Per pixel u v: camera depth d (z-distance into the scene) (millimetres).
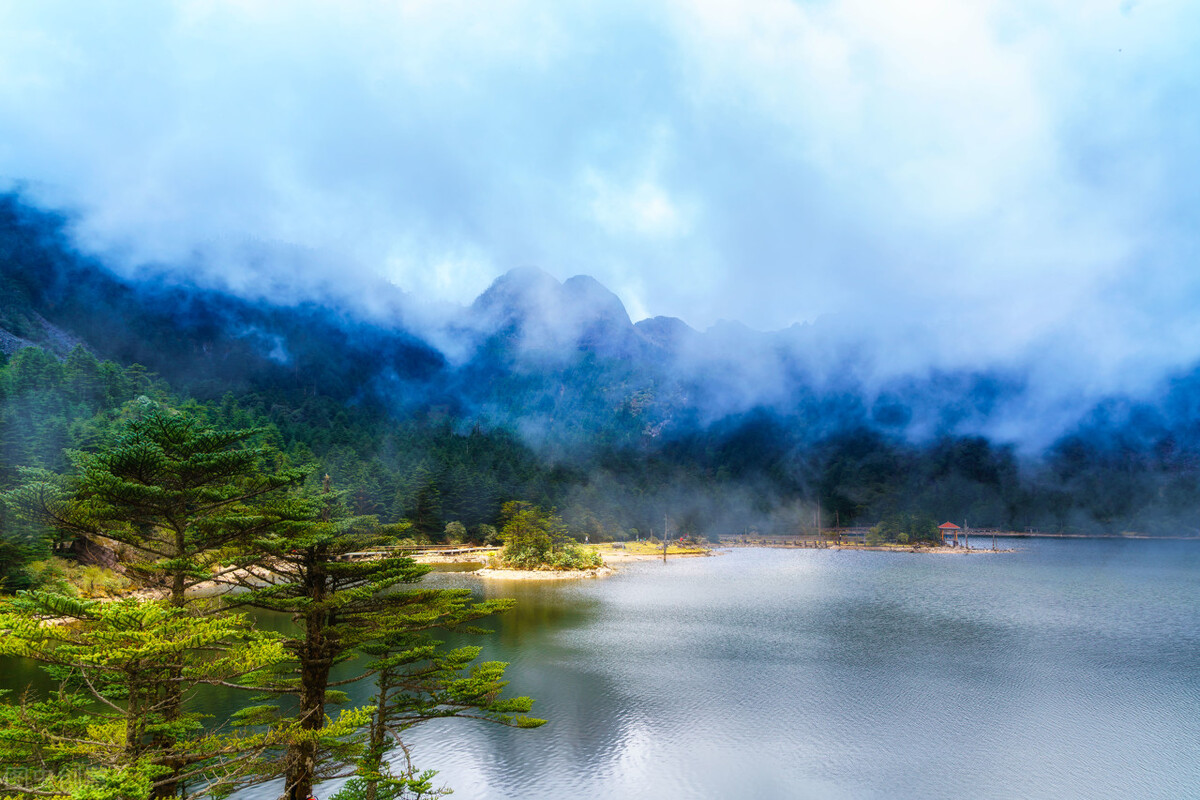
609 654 45906
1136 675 40875
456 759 28156
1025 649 48281
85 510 15914
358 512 107938
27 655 10625
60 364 113000
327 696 21188
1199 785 25406
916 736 30562
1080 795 24656
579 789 25172
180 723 13820
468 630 21203
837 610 65938
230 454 16375
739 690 37531
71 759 12727
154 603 12586
